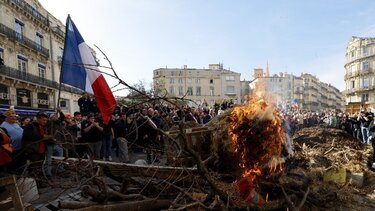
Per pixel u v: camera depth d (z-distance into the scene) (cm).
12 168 522
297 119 1792
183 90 6444
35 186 416
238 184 409
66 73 686
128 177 434
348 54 6475
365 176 645
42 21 2752
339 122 1753
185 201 382
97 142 716
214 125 487
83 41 708
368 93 5819
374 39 5778
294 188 457
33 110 2372
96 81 620
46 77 2830
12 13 2267
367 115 1235
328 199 466
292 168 527
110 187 471
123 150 762
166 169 447
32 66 2555
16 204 296
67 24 696
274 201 391
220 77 6612
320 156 703
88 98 938
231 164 448
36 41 2683
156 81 5578
